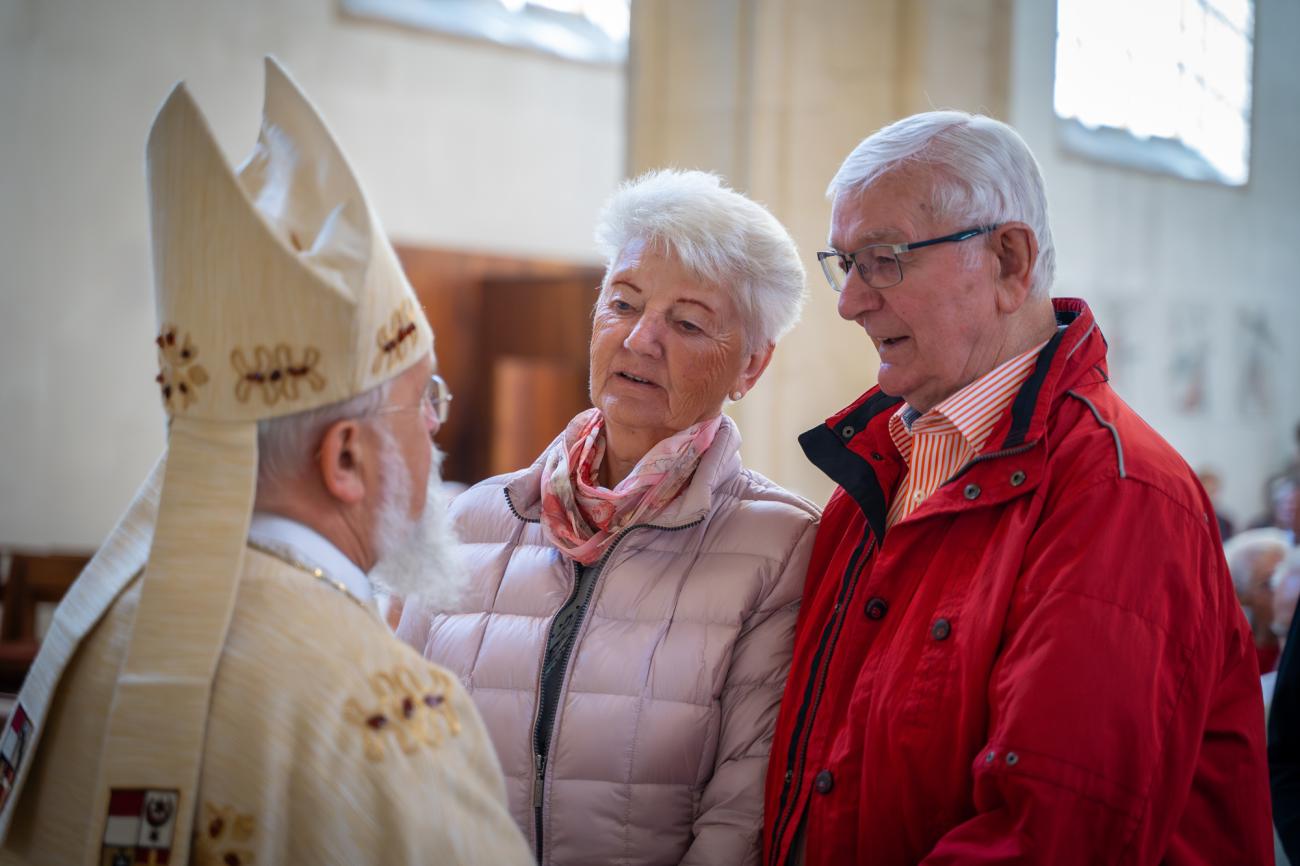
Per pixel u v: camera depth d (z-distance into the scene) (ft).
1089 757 5.07
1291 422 32.48
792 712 6.32
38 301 26.23
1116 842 5.06
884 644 5.90
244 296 4.43
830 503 6.95
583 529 7.08
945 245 5.98
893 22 11.84
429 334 5.05
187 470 4.38
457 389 30.48
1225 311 31.53
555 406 30.37
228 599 4.24
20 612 16.94
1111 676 5.13
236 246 4.42
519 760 6.66
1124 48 29.86
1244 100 32.01
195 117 4.39
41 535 26.27
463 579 5.71
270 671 4.20
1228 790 5.72
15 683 14.15
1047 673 5.16
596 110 32.53
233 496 4.36
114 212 26.94
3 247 25.88
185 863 3.98
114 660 4.37
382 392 4.74
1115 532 5.34
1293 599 13.78
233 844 4.01
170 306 4.49
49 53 26.12
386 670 4.39
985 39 12.03
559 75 31.86
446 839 4.20
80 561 17.03
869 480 6.48
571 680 6.66
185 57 27.32
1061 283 28.48
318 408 4.56
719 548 6.90
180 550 4.29
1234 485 31.63
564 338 29.37
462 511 7.59
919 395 6.24
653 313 6.98
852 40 11.94
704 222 6.98
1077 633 5.18
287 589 4.39
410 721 4.31
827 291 12.12
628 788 6.48
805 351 12.17
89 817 4.22
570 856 6.51
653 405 7.02
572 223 32.30
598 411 7.49
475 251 30.68
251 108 28.02
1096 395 5.89
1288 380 32.30
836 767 5.85
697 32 12.41
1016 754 5.11
